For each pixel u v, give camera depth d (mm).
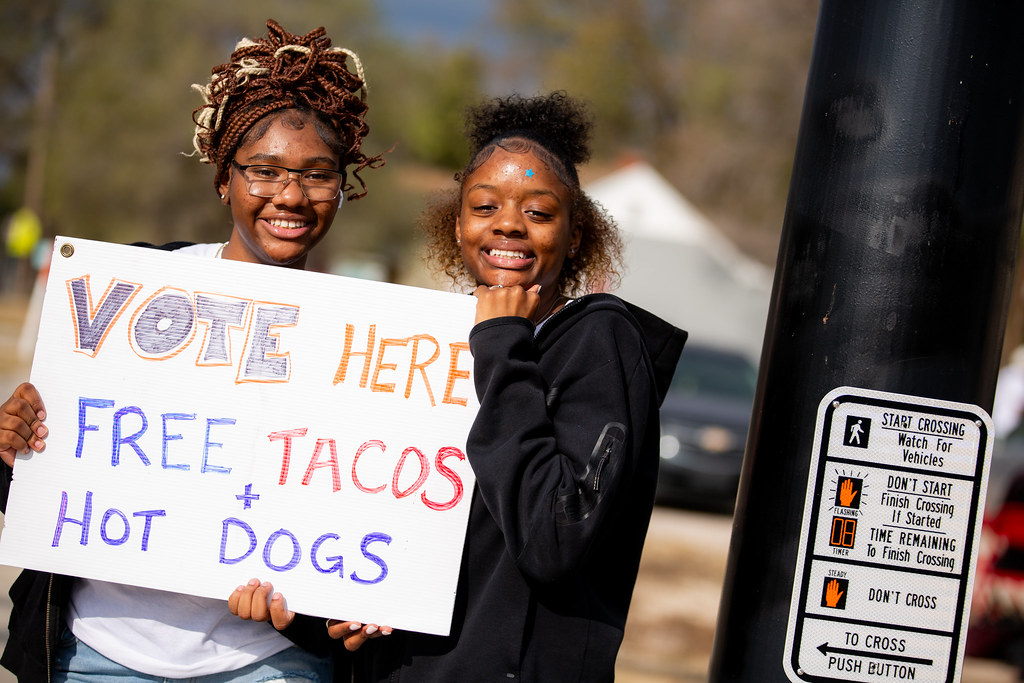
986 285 2939
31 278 55062
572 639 3445
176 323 3834
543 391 3475
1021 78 2939
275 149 3934
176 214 47406
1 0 51156
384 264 53750
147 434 3779
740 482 3188
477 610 3508
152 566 3703
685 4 59906
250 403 3785
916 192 2928
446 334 3783
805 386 2988
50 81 52344
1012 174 2947
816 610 2930
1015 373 13930
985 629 10508
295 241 4020
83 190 46938
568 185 3812
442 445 3732
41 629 3748
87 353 3818
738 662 3027
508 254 3725
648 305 36094
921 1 2936
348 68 4188
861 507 2924
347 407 3768
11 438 3709
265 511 3727
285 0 49875
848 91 3004
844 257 2969
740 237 49125
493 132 4109
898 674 2908
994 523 10617
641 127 61469
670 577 12172
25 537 3725
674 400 16984
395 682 3656
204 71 47281
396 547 3674
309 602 3664
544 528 3232
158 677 3689
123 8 48219
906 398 2914
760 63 48844
